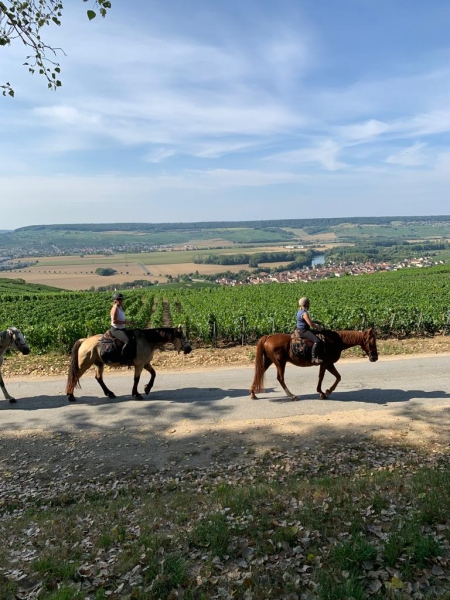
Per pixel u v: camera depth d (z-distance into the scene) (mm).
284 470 7344
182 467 7688
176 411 10281
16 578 4609
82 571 4660
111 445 8609
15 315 34812
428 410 9867
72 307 42562
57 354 17578
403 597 3891
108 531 5512
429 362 14422
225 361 15508
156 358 16062
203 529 5160
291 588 4141
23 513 6359
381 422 9258
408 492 5852
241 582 4293
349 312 23344
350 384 12125
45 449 8523
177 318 27469
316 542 4852
